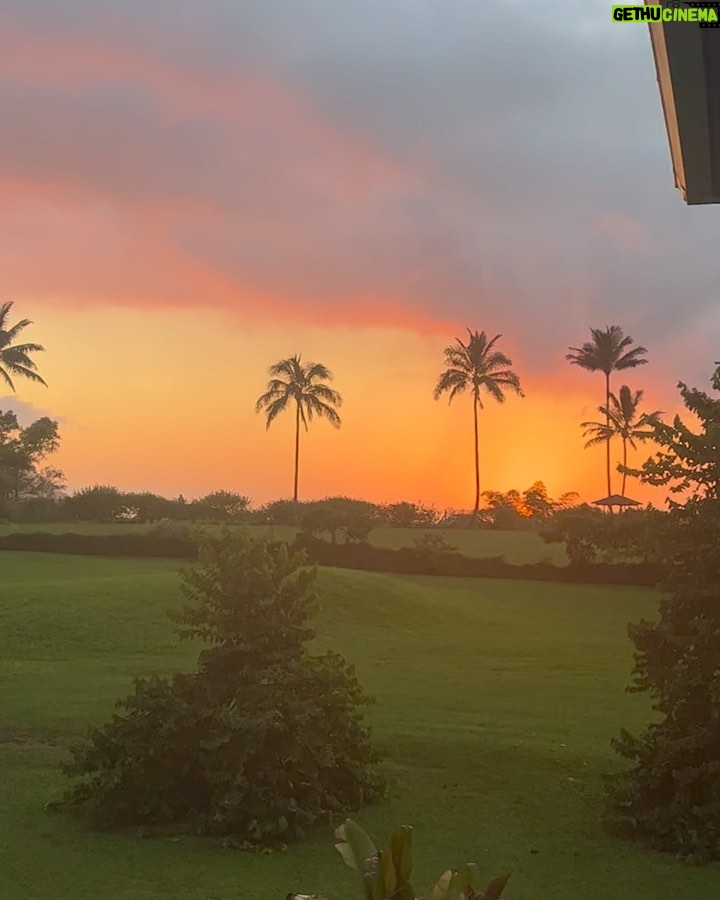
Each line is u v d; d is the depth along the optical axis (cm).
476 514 6988
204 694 845
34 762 1056
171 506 6234
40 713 1324
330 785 882
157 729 827
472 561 4147
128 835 804
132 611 2342
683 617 827
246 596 898
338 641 2289
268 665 875
